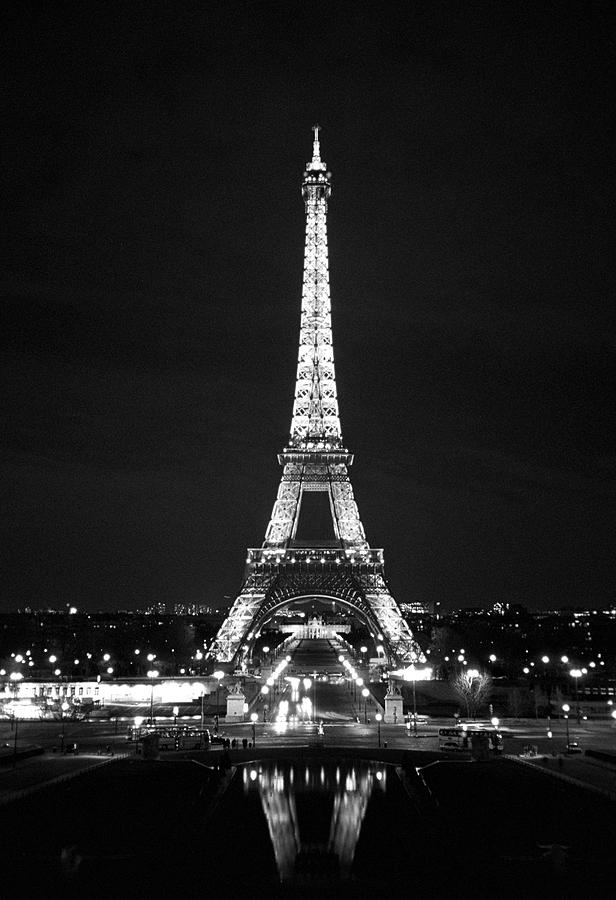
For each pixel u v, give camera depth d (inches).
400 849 5196.9
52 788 6978.4
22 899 4229.8
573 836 5413.4
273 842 5383.9
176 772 7839.6
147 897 4279.0
